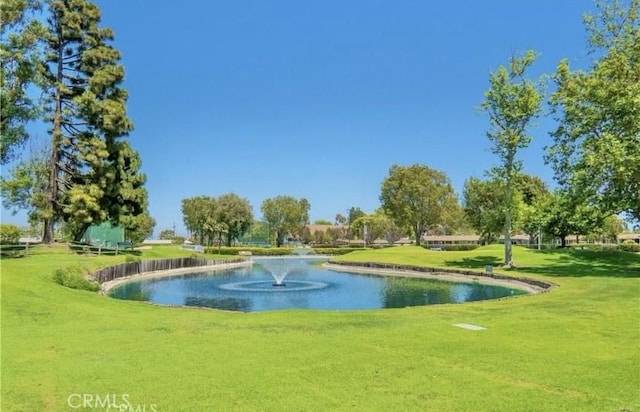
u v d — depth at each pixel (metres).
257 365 6.81
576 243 71.31
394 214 66.12
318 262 49.78
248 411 5.11
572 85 25.41
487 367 6.68
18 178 28.08
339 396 5.54
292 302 19.11
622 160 20.89
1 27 23.97
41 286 15.03
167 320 10.73
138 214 41.34
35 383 6.04
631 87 21.81
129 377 6.27
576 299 14.30
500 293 21.97
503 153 29.36
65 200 32.66
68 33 33.56
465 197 59.38
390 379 6.16
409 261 36.78
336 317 11.17
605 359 7.11
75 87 34.09
